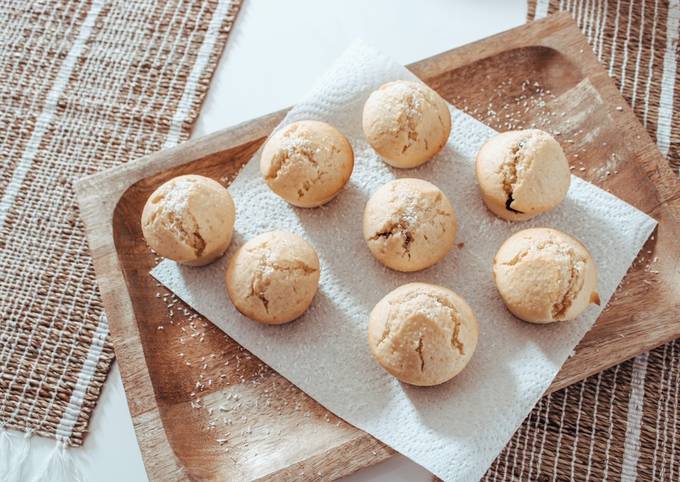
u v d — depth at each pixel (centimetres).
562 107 60
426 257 54
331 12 66
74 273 61
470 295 56
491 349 55
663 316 54
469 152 59
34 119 65
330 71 60
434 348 51
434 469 52
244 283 54
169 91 65
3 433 58
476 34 64
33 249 62
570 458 55
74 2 67
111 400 58
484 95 61
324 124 57
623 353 54
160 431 53
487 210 58
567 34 60
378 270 57
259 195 59
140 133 64
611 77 63
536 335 55
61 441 57
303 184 55
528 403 53
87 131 64
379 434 53
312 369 55
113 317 56
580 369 54
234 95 64
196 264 57
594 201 57
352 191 59
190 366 56
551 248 53
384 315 53
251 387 56
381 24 65
